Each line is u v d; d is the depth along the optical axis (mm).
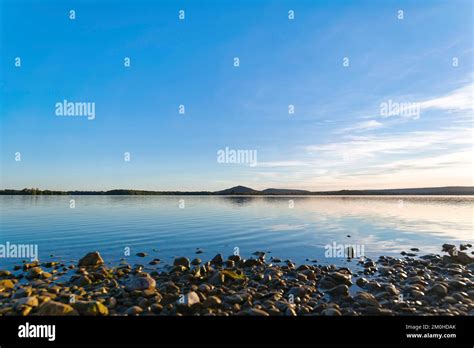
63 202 72625
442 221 36562
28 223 31891
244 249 20578
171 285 11961
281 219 37469
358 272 15438
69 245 21000
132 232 26578
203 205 67500
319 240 23812
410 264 17062
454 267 16312
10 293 11422
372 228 30203
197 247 20969
